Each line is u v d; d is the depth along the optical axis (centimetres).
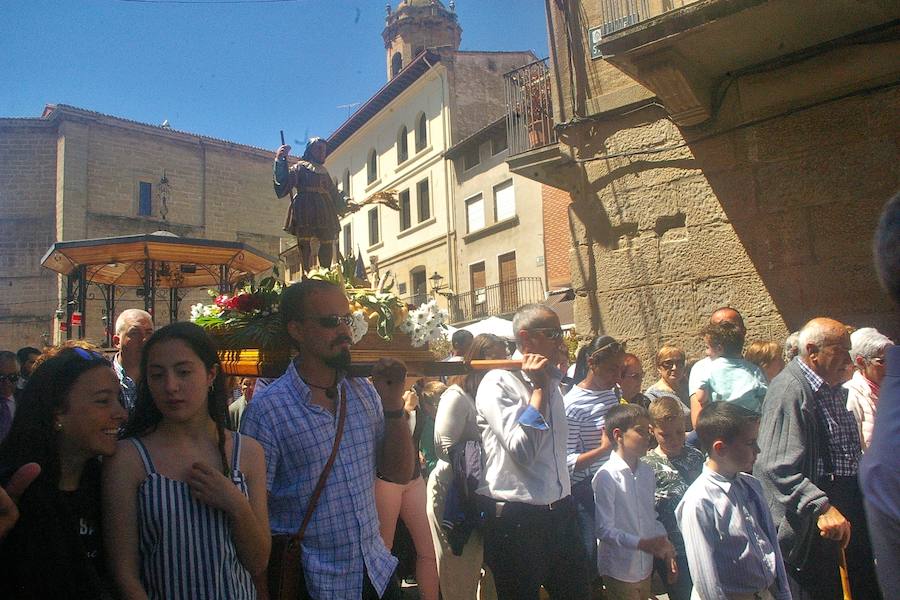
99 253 1025
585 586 328
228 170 3472
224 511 200
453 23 3462
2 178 3047
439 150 2455
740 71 657
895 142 582
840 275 604
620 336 744
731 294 664
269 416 246
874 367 354
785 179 637
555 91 815
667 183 714
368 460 261
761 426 346
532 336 323
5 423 534
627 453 354
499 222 2147
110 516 196
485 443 336
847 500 328
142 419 216
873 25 584
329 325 251
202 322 345
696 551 307
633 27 612
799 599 328
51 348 373
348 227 3120
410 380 336
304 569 236
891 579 126
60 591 182
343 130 3055
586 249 777
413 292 2605
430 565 365
